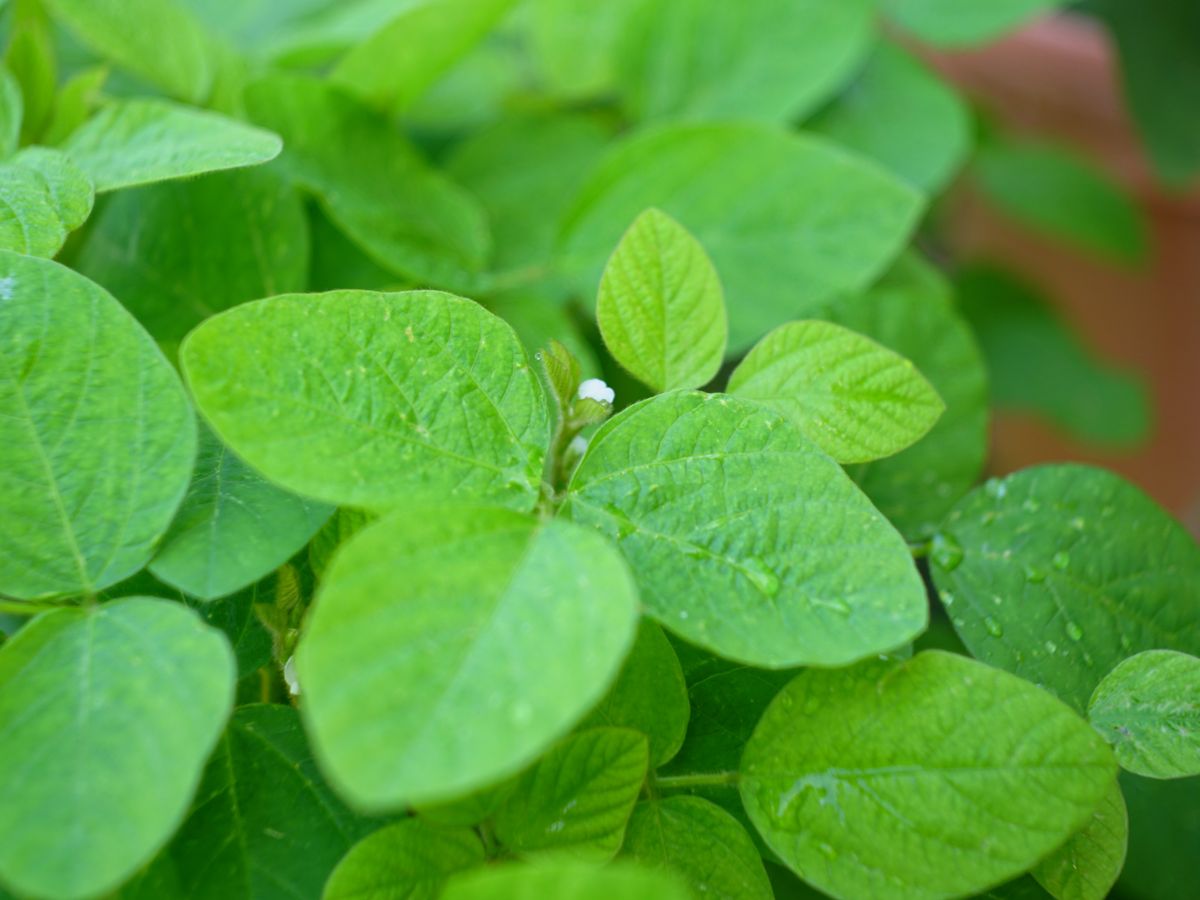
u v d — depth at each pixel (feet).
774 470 1.21
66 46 1.89
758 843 1.30
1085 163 2.94
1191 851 1.44
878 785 1.21
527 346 1.65
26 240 1.29
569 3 2.03
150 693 1.11
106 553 1.20
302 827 1.22
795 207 1.74
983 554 1.42
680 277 1.34
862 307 1.62
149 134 1.43
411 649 1.06
